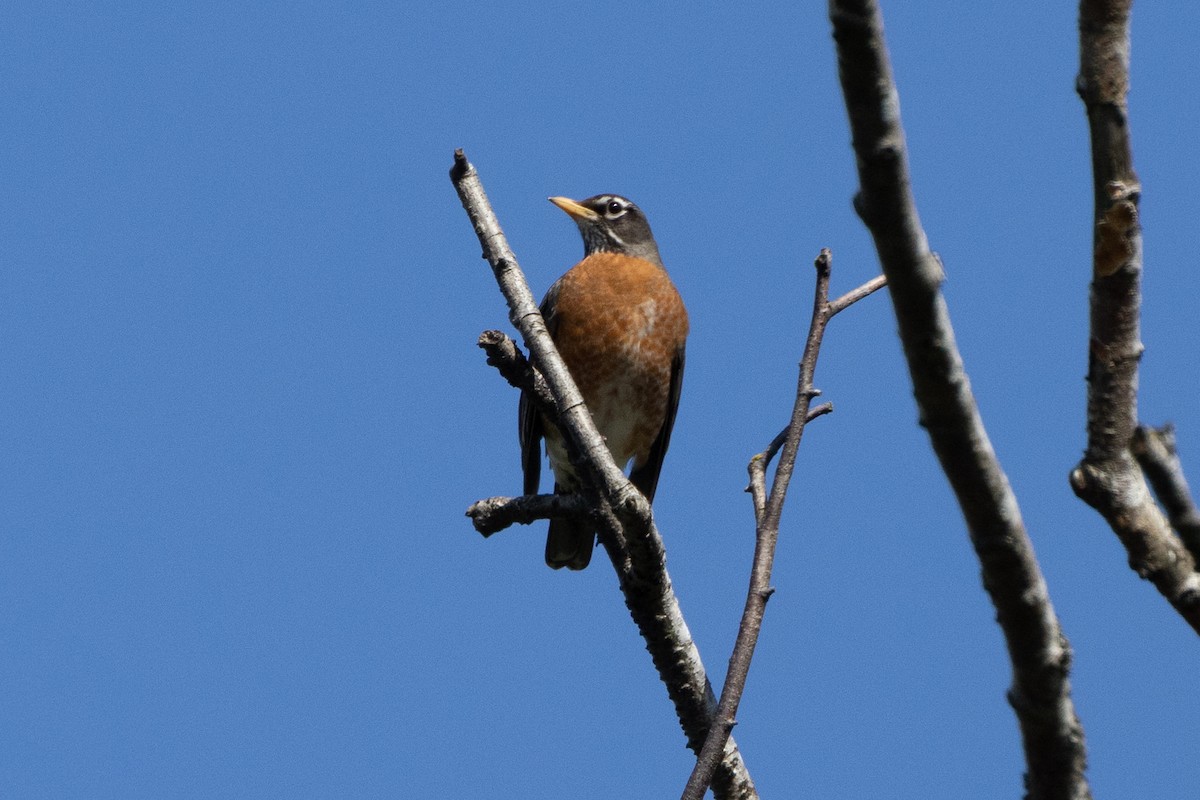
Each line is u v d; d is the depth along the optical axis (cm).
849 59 452
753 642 715
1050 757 590
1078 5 535
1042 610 555
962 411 516
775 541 745
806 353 785
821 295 795
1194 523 556
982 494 533
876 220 479
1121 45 530
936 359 505
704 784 675
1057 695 574
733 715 695
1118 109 534
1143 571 568
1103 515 572
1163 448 554
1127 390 560
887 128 461
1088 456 574
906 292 493
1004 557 544
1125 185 539
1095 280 554
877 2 443
